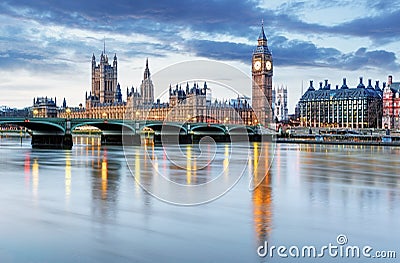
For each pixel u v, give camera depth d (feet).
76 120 406.21
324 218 104.01
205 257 77.25
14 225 97.50
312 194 138.31
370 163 264.11
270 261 75.41
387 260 75.92
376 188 153.38
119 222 99.76
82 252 79.71
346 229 94.32
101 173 193.47
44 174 190.90
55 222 99.96
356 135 620.08
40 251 80.33
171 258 76.74
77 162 251.60
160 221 100.37
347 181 173.17
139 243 84.64
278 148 447.01
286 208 115.34
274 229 93.97
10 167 222.48
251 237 88.43
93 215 106.73
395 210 113.60
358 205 120.57
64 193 138.72
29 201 125.08
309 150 411.95
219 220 101.45
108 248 81.82
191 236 88.89
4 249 81.35
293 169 221.25
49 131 425.28
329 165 248.32
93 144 513.86
